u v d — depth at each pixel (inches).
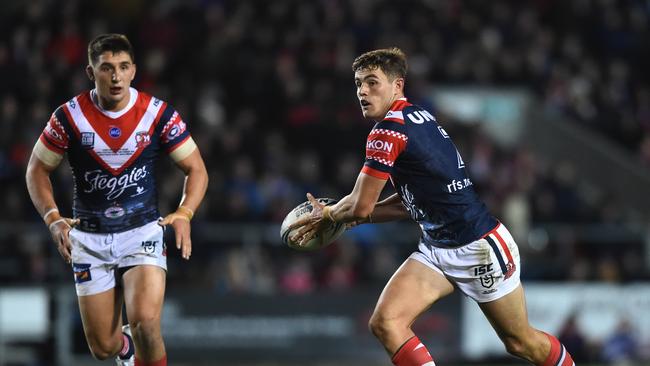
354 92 2352.4
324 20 2566.4
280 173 2046.0
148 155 802.8
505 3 2910.9
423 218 807.7
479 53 2669.8
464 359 1750.7
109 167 793.6
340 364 1715.1
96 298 808.3
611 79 2805.1
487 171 2247.8
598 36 2908.5
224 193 1898.4
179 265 1766.7
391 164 778.2
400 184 807.1
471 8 2832.2
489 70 2662.4
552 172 2404.0
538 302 1806.1
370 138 785.6
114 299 816.3
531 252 1984.5
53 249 1640.0
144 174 807.1
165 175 1889.8
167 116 803.4
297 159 2124.8
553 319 1808.6
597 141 2647.6
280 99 2324.1
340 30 2554.1
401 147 778.8
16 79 2123.5
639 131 2677.2
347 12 2593.5
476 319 1761.8
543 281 1823.3
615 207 2509.8
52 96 2111.2
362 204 782.5
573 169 2657.5
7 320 1593.3
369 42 2564.0
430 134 790.5
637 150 2645.2
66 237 775.7
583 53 2864.2
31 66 2175.2
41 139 796.6
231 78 2345.0
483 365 1755.7
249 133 2133.4
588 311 1814.7
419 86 2433.6
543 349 809.5
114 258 802.8
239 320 1688.0
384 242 1913.1
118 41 764.0
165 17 2459.4
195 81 2329.0
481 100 2684.5
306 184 2065.7
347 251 1857.8
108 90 765.3
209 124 2133.4
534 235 2074.3
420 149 781.9
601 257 2054.6
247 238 1839.3
